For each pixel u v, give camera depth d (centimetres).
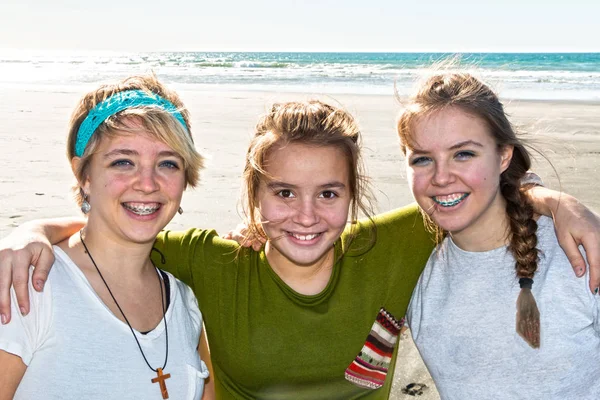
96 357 203
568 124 1185
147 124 212
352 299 261
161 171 220
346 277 261
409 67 4081
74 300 207
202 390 231
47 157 873
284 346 256
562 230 231
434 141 237
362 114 1342
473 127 235
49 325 200
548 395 230
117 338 209
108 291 218
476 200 238
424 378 359
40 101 1672
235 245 261
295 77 2944
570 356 227
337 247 263
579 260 225
